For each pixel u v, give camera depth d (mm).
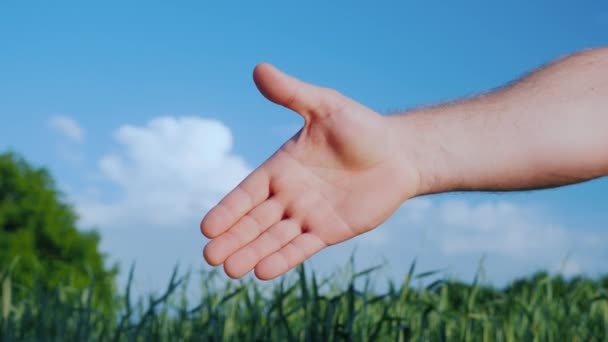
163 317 1197
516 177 836
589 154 812
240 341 1131
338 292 1159
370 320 1158
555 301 1287
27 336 1118
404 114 900
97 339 1106
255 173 874
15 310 1161
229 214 855
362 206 858
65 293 1227
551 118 827
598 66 854
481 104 879
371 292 1187
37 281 1219
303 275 1063
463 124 864
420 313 1180
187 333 1171
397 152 857
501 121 848
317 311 1056
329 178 872
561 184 836
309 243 859
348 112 838
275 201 870
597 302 1316
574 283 1418
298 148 867
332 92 845
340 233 862
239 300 1200
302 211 866
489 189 857
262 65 814
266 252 853
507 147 833
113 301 1208
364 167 859
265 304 1182
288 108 842
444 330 1058
